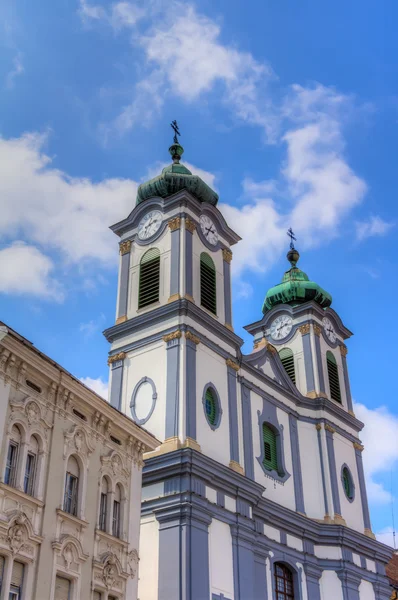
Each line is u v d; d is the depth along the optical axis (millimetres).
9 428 23578
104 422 28078
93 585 25344
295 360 49781
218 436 37781
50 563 23703
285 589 39625
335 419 48625
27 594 22562
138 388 38500
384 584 46000
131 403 38312
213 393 38719
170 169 45406
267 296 53438
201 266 41656
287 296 52250
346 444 48969
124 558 27469
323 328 51344
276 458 43188
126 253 43344
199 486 34500
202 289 41062
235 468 37812
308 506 44188
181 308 38562
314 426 47000
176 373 37219
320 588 42125
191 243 41281
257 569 37469
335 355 51875
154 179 44281
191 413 36438
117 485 28500
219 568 34031
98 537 26266
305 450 45875
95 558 25844
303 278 53969
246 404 41469
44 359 24969
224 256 44062
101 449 27828
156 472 34656
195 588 31984
